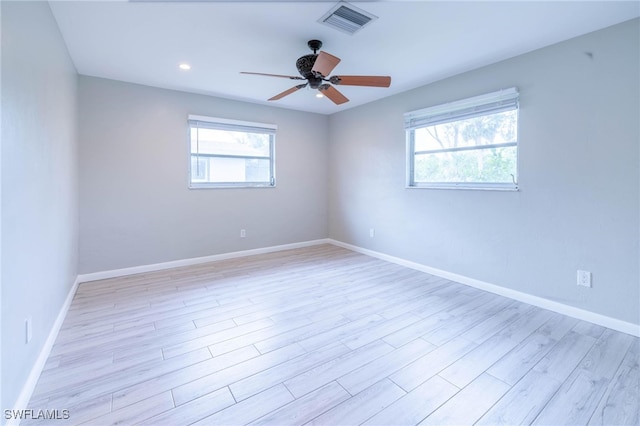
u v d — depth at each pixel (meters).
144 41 2.63
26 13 1.67
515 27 2.38
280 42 2.65
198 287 3.33
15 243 1.48
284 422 1.48
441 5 2.10
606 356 2.02
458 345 2.17
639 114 2.23
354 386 1.74
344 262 4.35
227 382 1.76
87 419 1.48
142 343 2.18
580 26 2.37
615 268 2.38
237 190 4.61
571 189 2.59
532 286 2.87
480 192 3.26
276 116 4.90
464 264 3.44
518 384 1.75
